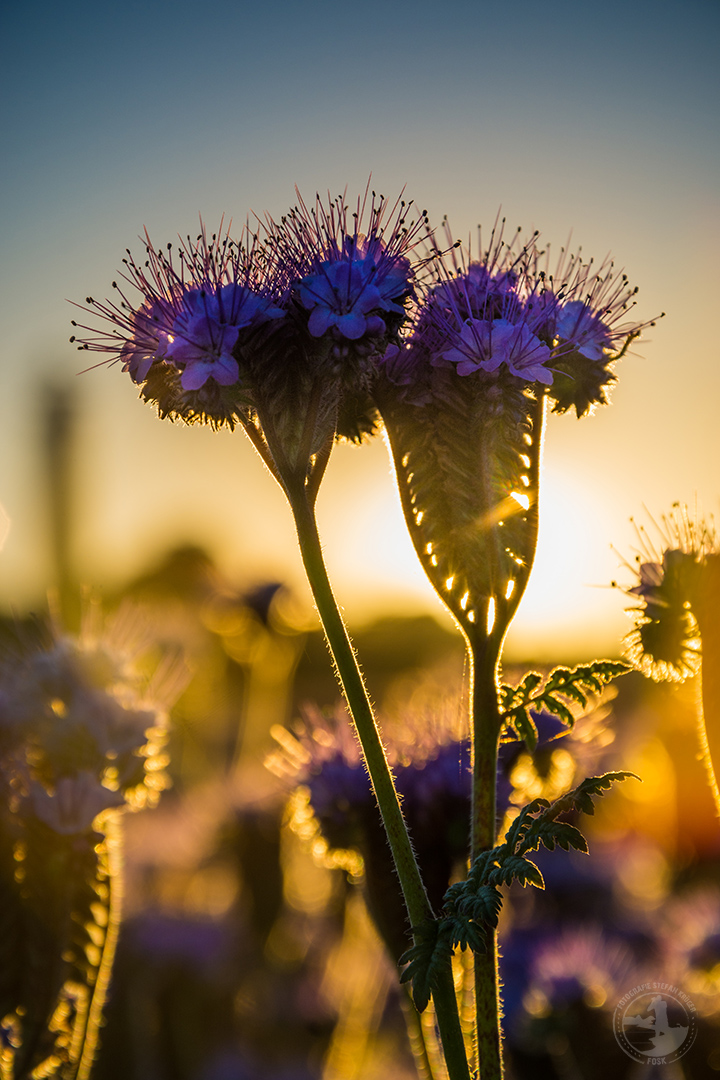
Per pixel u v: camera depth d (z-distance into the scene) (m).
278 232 0.26
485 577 0.26
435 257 0.27
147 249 0.26
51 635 0.30
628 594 0.28
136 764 0.29
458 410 0.26
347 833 0.30
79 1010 0.28
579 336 0.27
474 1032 0.27
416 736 0.31
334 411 0.25
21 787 0.28
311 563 0.25
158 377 0.26
